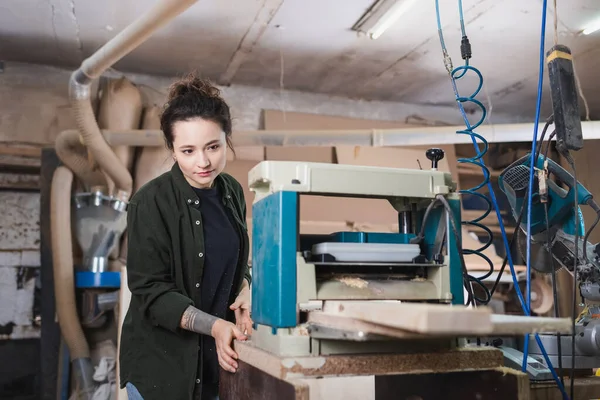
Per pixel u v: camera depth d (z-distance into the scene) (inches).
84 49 132.2
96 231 118.5
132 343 52.6
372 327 32.6
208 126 48.4
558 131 47.8
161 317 48.8
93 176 120.8
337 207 146.2
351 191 42.8
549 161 54.8
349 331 34.5
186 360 51.3
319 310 40.6
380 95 168.4
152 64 142.3
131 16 116.4
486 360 40.8
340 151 152.4
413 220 49.2
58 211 115.6
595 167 157.2
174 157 53.3
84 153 119.3
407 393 39.7
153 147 128.9
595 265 52.2
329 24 121.5
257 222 46.7
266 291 43.1
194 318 48.0
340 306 37.5
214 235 54.6
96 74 108.9
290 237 41.2
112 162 117.7
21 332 136.8
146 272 51.1
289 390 34.9
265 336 42.9
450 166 163.2
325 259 41.7
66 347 116.0
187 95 49.3
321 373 37.3
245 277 60.7
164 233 51.7
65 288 113.2
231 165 142.8
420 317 26.8
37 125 136.6
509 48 134.2
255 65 144.1
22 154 131.9
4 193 139.2
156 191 52.6
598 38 129.5
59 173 117.9
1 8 112.7
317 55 138.0
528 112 185.5
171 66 143.6
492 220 159.3
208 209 55.3
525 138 130.4
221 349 46.7
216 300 55.9
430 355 39.7
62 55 135.3
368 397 42.7
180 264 52.2
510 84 159.2
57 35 124.8
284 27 122.7
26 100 137.0
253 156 145.5
